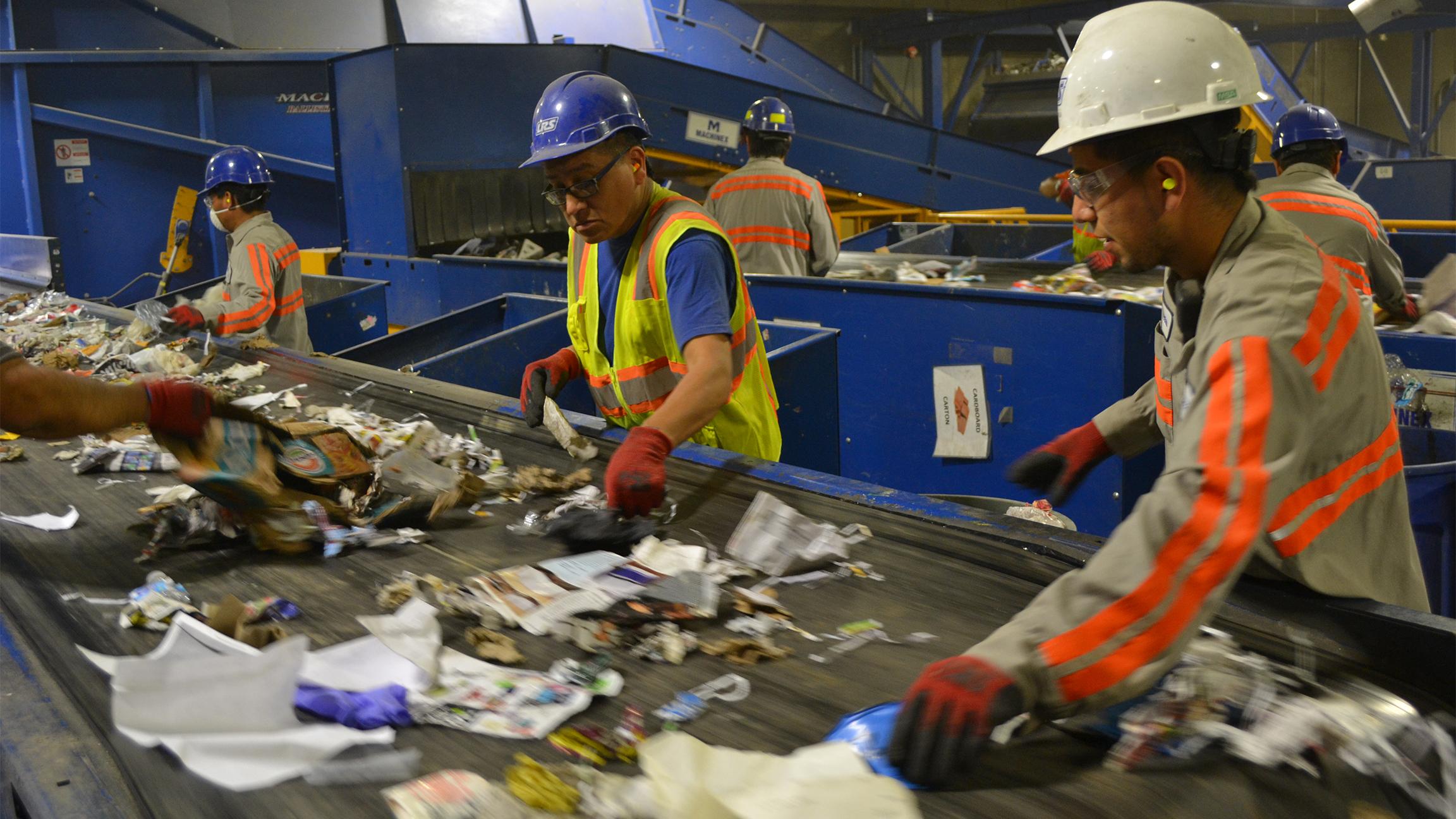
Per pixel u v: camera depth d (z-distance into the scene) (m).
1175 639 0.92
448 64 6.98
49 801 0.96
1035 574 1.41
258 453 1.63
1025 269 5.14
